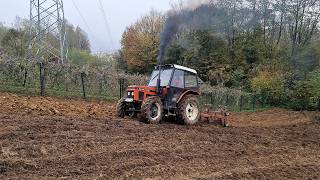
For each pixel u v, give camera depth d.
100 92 21.53
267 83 28.62
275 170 8.08
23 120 9.98
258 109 25.95
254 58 36.66
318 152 10.41
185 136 10.35
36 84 19.27
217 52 35.84
